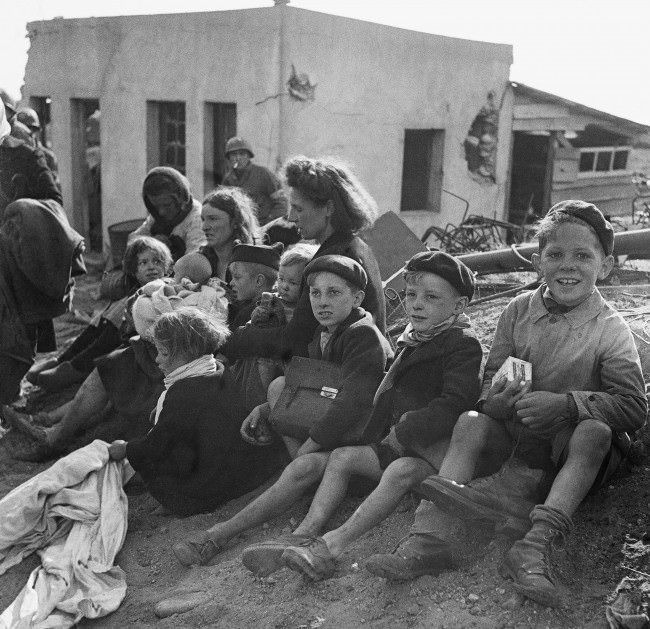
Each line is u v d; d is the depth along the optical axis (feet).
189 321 14.53
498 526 10.55
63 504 13.82
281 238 20.47
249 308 16.08
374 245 24.20
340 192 14.21
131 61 43.09
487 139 45.44
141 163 43.65
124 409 17.01
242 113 37.70
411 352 12.35
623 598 9.81
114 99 44.45
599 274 11.54
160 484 14.55
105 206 46.16
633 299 18.02
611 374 11.18
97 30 44.73
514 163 49.39
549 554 10.04
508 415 11.25
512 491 10.90
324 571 11.18
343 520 12.60
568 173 48.83
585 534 11.02
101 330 20.67
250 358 14.83
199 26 39.34
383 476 11.51
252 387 14.55
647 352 14.20
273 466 14.58
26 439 19.48
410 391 12.26
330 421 12.46
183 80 40.57
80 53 45.93
